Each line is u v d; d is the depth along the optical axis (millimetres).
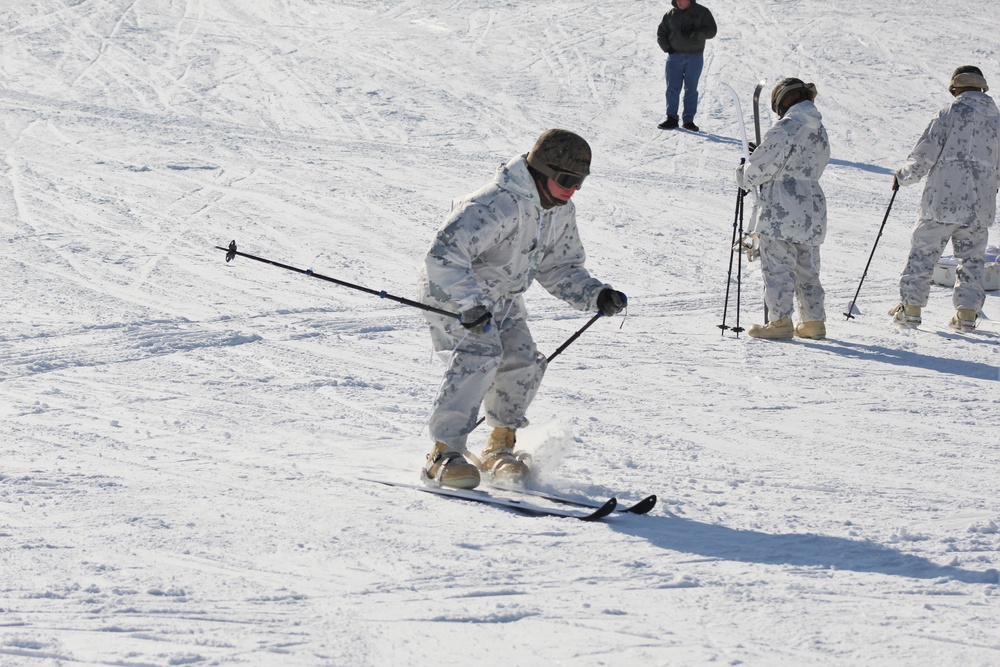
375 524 15031
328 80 73438
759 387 25625
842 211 51094
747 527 15422
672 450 20172
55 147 54500
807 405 24016
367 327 30656
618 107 70250
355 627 11391
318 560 13469
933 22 91938
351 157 56344
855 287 39344
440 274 16594
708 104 71250
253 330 29797
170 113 64062
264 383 24438
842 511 16422
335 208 46562
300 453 19062
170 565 13156
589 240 44094
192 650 10734
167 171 51250
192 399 22844
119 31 83812
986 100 32594
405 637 11172
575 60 80750
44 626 11211
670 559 13883
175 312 31547
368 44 84250
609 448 20109
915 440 21281
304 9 94438
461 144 60625
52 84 69312
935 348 30812
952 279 40344
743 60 81125
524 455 18312
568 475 18312
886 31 89000
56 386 23688
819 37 87000
